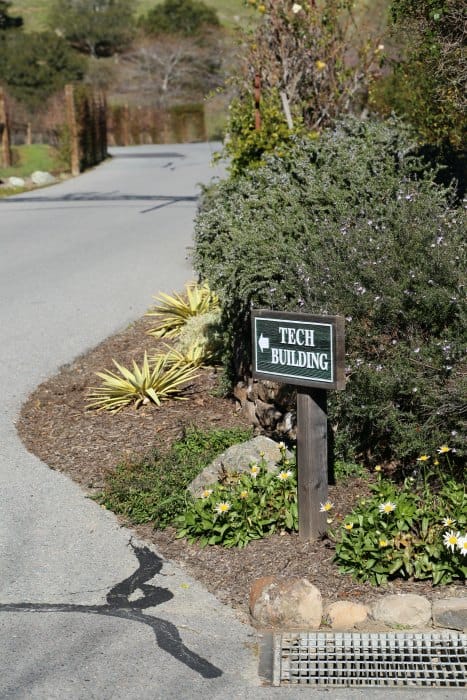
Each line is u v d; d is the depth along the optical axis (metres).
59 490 6.31
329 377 4.97
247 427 7.23
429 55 8.23
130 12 83.38
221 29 74.62
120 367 8.16
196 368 8.62
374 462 6.16
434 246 6.04
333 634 4.55
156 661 4.32
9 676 4.20
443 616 4.56
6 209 22.50
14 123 49.84
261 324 5.23
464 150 9.84
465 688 4.13
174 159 40.47
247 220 7.45
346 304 6.14
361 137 9.00
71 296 12.09
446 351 5.62
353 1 13.19
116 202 23.20
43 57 71.06
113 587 5.02
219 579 5.07
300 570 5.01
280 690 4.11
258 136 11.87
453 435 5.47
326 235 6.70
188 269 13.52
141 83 71.75
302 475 5.23
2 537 5.63
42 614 4.75
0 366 9.19
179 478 6.25
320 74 12.95
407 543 4.95
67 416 7.77
